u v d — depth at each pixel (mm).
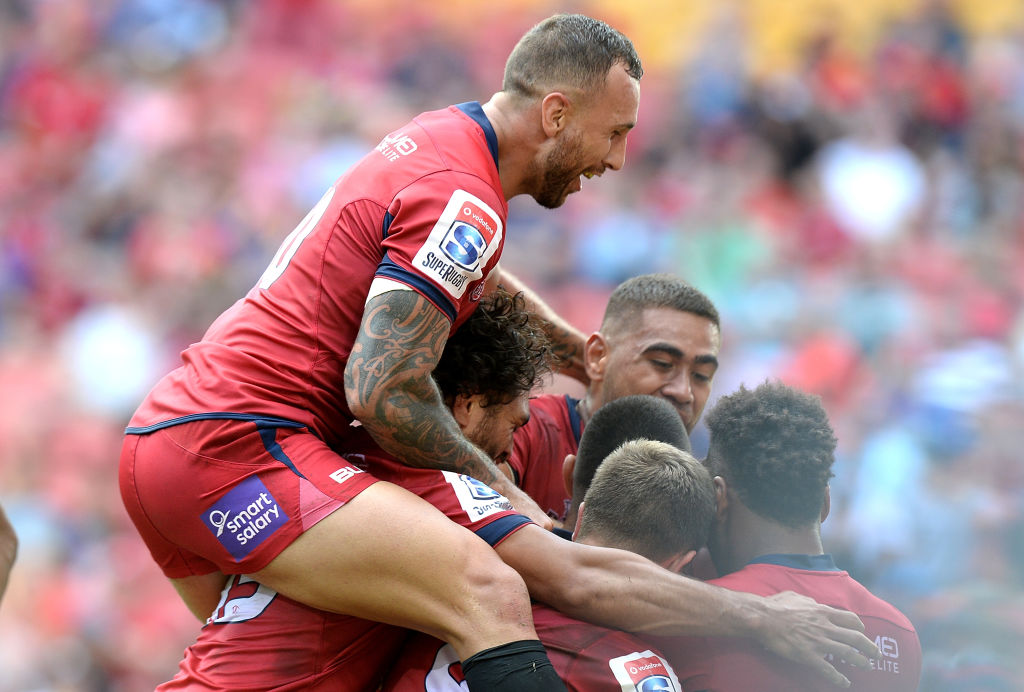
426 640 9547
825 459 10133
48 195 44281
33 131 46938
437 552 8938
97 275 40281
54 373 37062
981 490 21734
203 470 9258
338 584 9070
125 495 9688
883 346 31859
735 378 31016
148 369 36844
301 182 41594
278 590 9328
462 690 9109
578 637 9164
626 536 9539
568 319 35094
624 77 10180
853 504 22641
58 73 48562
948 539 20250
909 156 41031
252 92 46438
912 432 25188
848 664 9570
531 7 51094
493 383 10094
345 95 46312
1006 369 27391
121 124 45875
